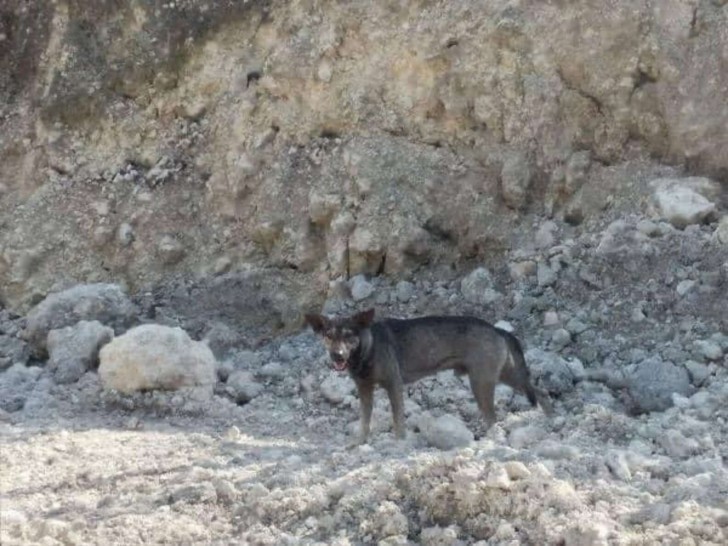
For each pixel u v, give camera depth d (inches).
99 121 525.7
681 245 412.2
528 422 340.5
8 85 547.8
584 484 264.5
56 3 538.0
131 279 498.0
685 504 245.4
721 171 434.9
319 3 493.4
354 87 483.8
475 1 466.6
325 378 392.2
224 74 510.9
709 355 372.5
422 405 370.0
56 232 510.0
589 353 393.1
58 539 262.5
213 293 480.1
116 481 301.3
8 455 325.4
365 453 311.1
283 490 277.3
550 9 456.8
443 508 260.5
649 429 321.7
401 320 339.6
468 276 442.3
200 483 287.6
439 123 474.0
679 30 442.3
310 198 474.9
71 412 383.6
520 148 458.6
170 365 380.8
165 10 518.3
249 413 375.2
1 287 506.9
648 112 446.9
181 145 513.7
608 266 418.0
